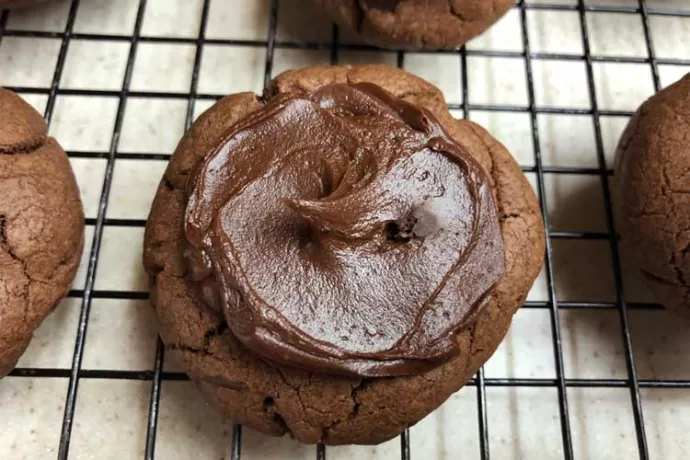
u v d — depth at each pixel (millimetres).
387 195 146
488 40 208
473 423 172
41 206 152
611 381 171
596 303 179
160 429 167
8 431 165
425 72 203
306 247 144
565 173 193
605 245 188
